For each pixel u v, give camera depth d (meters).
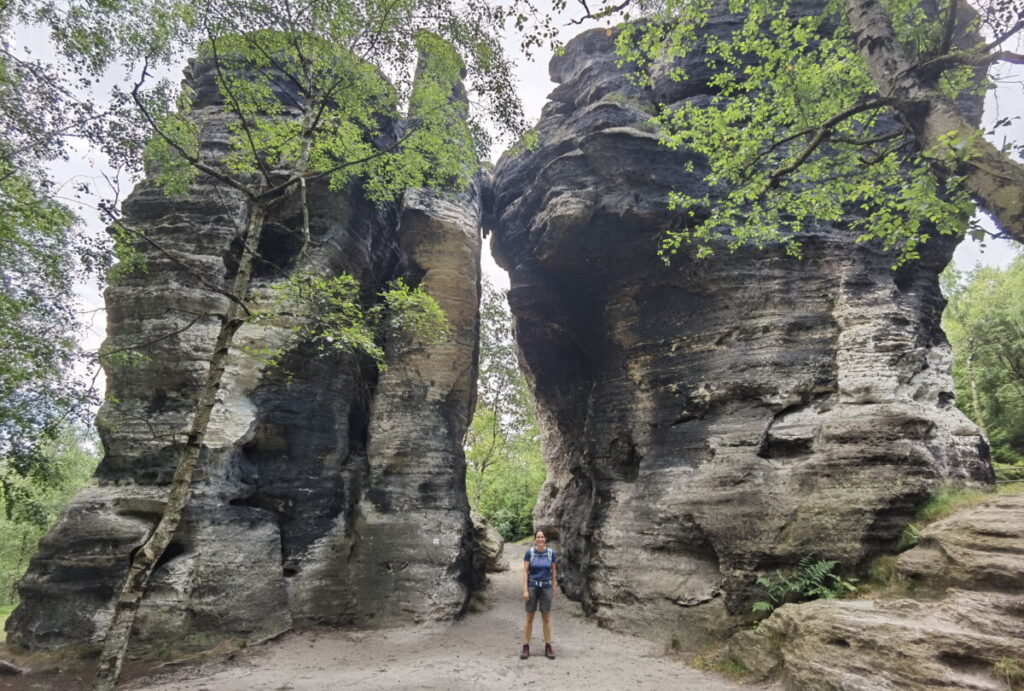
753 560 11.11
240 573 11.75
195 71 16.81
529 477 36.62
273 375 13.72
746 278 13.90
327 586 13.03
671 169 14.98
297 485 13.44
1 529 27.75
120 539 11.19
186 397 12.67
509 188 19.98
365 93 11.53
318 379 14.41
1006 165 5.42
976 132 5.65
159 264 13.35
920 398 11.91
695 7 10.76
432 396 15.55
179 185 11.32
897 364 11.83
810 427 11.86
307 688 8.68
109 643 6.36
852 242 13.32
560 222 15.41
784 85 10.53
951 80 8.78
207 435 12.30
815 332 12.91
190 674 9.62
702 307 14.51
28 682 9.24
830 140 8.48
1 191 9.56
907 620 7.69
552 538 20.53
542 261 16.80
